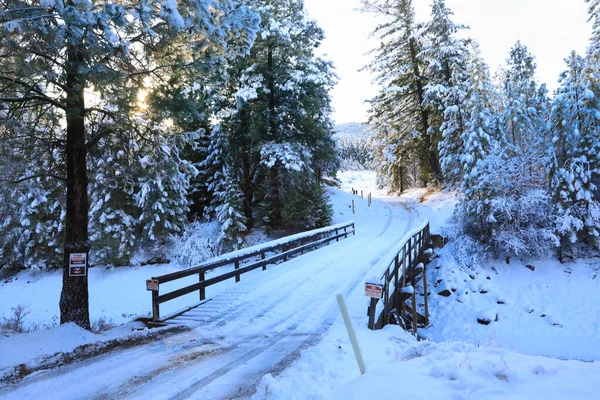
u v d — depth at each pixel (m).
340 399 3.38
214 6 7.62
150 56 8.29
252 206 23.69
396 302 10.30
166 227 19.36
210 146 22.62
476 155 19.69
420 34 30.94
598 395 2.63
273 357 5.79
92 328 8.72
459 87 26.48
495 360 3.70
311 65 20.80
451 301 16.42
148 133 9.13
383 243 18.83
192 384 4.84
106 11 5.93
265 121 20.58
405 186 48.66
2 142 7.17
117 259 18.91
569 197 18.30
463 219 20.48
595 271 16.70
